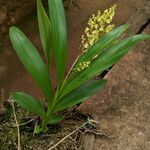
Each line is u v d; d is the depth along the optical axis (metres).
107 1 0.75
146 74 0.58
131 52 0.61
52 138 0.47
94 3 0.74
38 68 0.41
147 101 0.54
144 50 0.62
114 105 0.53
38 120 0.48
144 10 0.70
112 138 0.49
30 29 0.68
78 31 0.68
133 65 0.59
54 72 0.59
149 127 0.51
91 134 0.49
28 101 0.43
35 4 0.70
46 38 0.40
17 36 0.41
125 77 0.57
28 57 0.41
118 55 0.41
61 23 0.41
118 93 0.54
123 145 0.49
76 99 0.43
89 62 0.40
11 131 0.47
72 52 0.63
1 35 0.65
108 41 0.41
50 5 0.41
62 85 0.42
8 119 0.48
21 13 0.68
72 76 0.42
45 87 0.42
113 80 0.56
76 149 0.46
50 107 0.44
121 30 0.42
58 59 0.41
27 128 0.47
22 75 0.60
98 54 0.42
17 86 0.58
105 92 0.54
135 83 0.56
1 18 0.64
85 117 0.50
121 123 0.51
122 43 0.41
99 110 0.52
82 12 0.72
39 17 0.39
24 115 0.49
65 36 0.41
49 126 0.48
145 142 0.49
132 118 0.52
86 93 0.43
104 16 0.39
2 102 0.51
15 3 0.65
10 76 0.60
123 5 0.74
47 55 0.40
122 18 0.71
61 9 0.42
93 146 0.48
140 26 0.67
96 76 0.56
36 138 0.47
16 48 0.40
